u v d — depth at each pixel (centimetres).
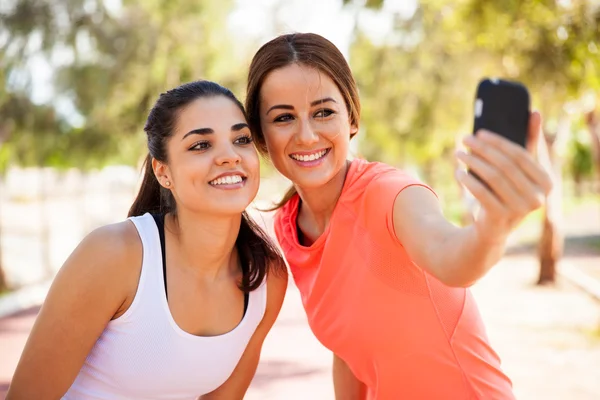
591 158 3966
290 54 285
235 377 307
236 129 261
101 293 255
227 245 271
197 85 266
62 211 3528
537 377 703
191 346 270
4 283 1591
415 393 277
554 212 1322
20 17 1427
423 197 243
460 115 1714
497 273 1541
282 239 322
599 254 1827
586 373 709
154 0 1714
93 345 269
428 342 269
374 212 259
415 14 1584
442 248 202
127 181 4034
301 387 712
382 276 264
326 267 285
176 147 261
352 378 338
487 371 274
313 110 284
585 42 913
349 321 279
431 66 1622
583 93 1018
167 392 279
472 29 1015
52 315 254
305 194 304
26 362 258
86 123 1717
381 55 1734
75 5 1517
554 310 1073
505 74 1112
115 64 1633
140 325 262
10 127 1507
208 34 1756
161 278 262
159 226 269
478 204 171
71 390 280
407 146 2058
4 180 1972
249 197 263
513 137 155
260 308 290
